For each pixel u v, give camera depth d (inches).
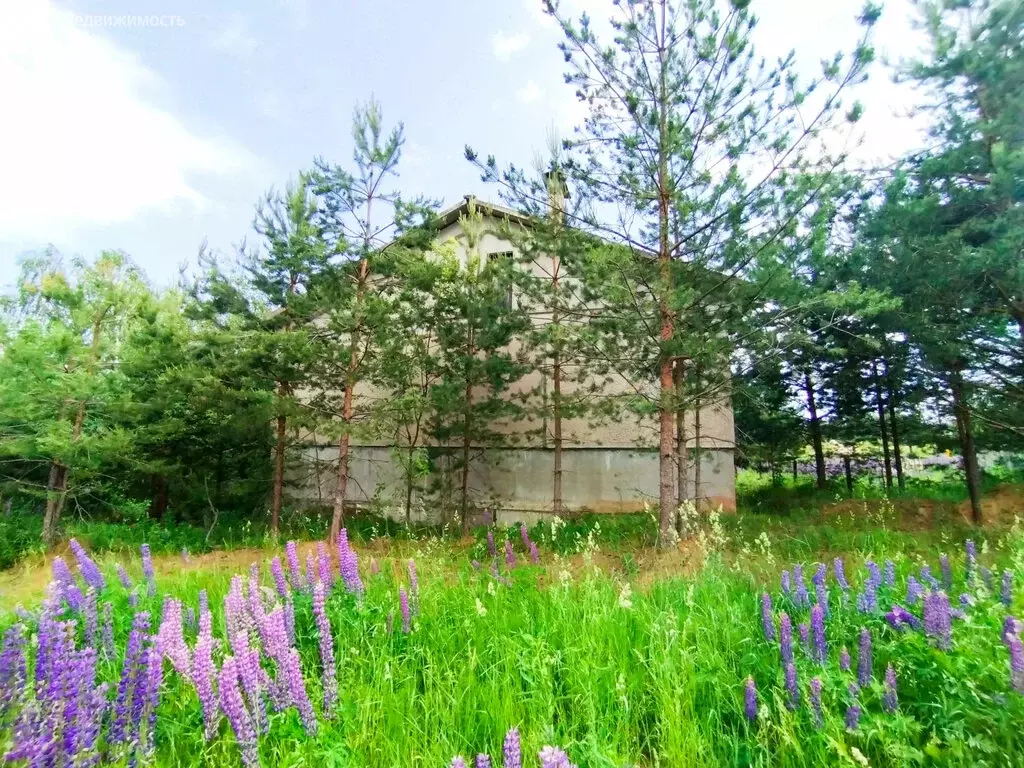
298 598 214.4
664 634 190.5
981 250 340.5
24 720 113.6
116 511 548.7
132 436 471.5
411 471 517.0
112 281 490.6
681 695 157.2
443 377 531.2
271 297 494.6
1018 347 410.6
